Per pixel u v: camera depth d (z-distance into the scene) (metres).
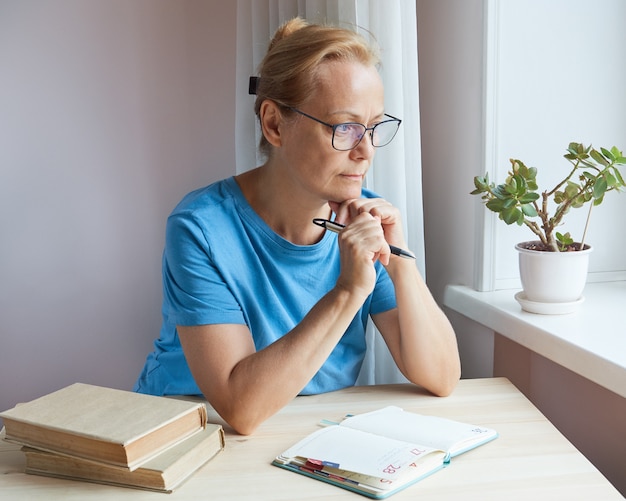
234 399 1.25
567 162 1.85
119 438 1.05
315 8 1.84
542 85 1.81
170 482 1.07
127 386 2.44
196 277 1.33
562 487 1.06
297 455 1.14
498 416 1.31
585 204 1.88
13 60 2.25
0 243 2.32
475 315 1.82
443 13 1.95
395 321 1.52
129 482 1.08
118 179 2.35
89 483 1.10
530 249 1.68
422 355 1.41
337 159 1.27
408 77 1.79
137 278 2.40
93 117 2.31
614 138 1.86
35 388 2.40
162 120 2.34
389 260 1.43
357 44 1.27
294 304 1.46
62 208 2.33
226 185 1.46
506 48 1.77
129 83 2.31
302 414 1.34
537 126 1.82
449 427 1.22
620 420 1.51
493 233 1.85
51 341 2.39
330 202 1.38
